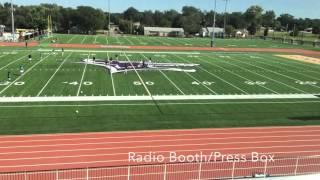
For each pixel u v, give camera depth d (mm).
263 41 107250
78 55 57406
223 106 30281
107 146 21016
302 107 30891
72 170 17234
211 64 52656
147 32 133875
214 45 86500
